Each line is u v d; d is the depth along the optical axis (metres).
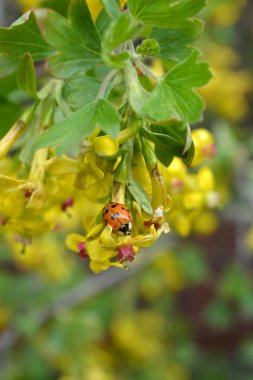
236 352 0.84
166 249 0.62
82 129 0.18
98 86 0.20
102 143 0.18
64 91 0.21
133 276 0.66
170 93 0.18
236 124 0.78
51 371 0.62
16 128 0.21
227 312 0.69
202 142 0.24
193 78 0.18
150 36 0.20
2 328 0.61
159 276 0.69
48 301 0.59
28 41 0.20
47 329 0.59
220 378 0.79
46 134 0.18
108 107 0.18
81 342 0.57
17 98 0.27
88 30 0.19
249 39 0.85
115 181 0.18
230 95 0.65
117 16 0.19
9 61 0.20
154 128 0.19
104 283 0.59
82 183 0.20
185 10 0.18
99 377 0.58
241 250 0.66
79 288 0.58
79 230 0.54
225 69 0.76
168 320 0.75
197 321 0.87
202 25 0.19
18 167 0.23
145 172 0.19
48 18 0.19
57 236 0.55
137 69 0.19
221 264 0.86
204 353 0.84
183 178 0.24
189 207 0.24
